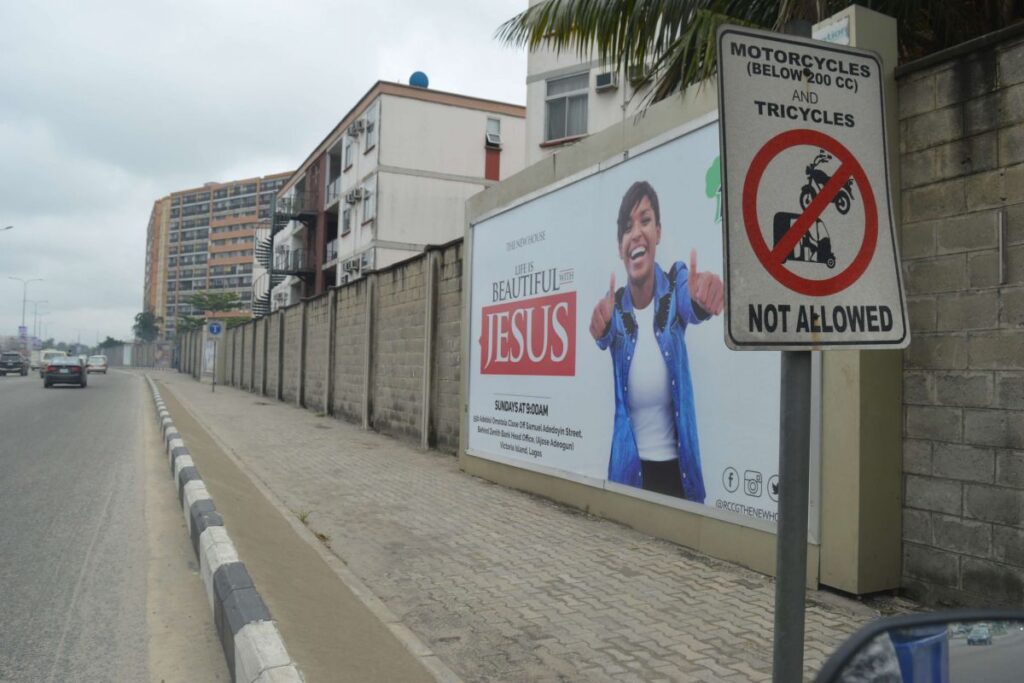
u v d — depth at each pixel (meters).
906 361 4.99
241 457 12.14
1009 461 4.34
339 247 35.44
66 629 4.45
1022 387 4.28
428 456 12.31
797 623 1.83
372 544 6.66
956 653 1.46
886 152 2.13
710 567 5.77
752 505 5.65
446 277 12.69
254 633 3.55
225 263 144.62
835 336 1.96
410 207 30.62
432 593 5.31
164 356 92.62
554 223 8.52
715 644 4.30
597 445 7.64
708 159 6.14
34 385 36.88
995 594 4.39
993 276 4.47
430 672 3.92
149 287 169.50
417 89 30.89
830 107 2.07
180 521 7.26
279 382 27.67
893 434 4.98
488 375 10.05
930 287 4.84
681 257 6.42
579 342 7.98
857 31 5.01
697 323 6.21
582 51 7.30
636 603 5.01
